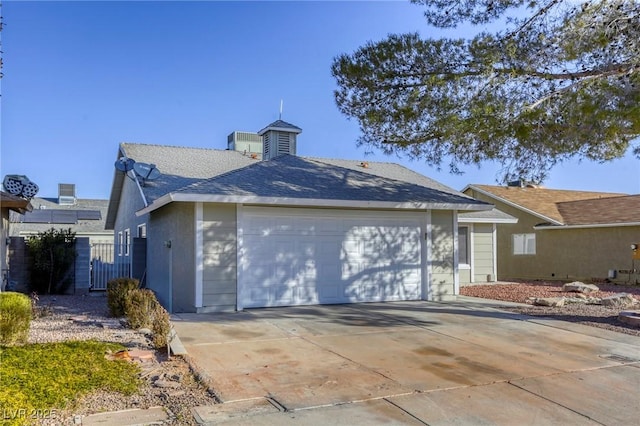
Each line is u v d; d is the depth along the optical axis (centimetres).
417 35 1127
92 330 874
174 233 1224
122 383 576
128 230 1912
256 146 1994
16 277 1459
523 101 1007
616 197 2377
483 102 997
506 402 556
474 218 1983
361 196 1236
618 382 635
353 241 1282
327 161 1927
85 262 1530
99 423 466
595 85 963
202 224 1098
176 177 1507
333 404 537
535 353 775
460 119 1017
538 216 2373
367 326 965
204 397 550
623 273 2059
